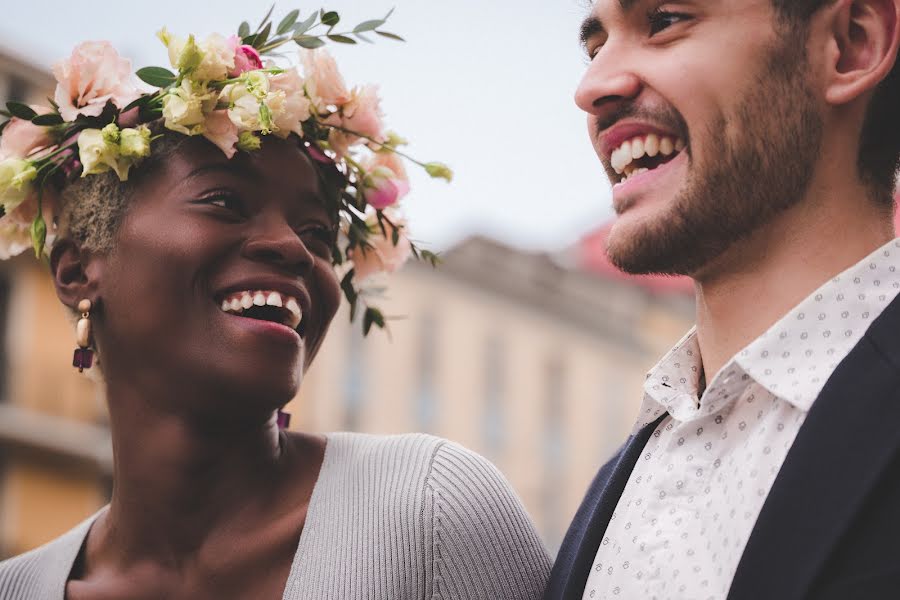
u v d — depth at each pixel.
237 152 2.70
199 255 2.63
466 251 25.52
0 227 2.94
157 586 2.68
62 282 2.84
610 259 2.41
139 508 2.71
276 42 2.89
